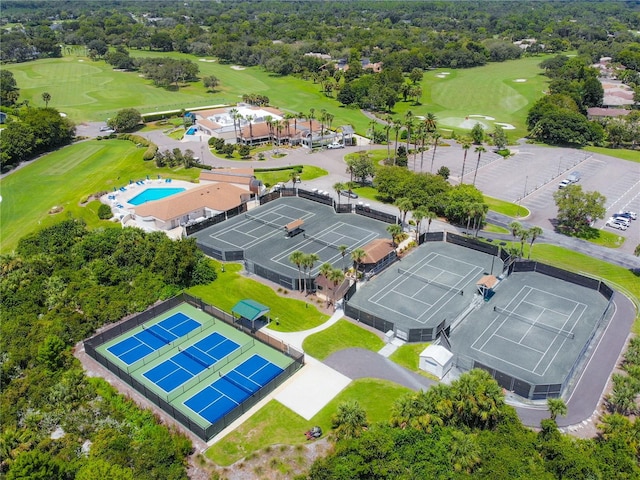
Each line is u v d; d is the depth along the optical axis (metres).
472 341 88.44
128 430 69.81
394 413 66.44
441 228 132.62
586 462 58.50
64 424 70.56
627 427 64.62
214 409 74.25
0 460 63.91
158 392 77.69
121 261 110.75
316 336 90.56
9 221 141.38
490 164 182.62
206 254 118.50
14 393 76.06
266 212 141.62
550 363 82.94
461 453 60.31
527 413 73.06
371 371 81.81
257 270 109.69
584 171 176.38
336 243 122.88
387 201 150.12
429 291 103.38
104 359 81.62
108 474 58.22
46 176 174.62
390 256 113.44
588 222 132.12
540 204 148.50
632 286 106.44
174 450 64.88
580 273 111.50
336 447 64.31
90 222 138.50
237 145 199.12
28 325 91.31
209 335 91.62
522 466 59.28
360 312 93.25
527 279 107.81
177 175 171.25
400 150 182.38
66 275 104.94
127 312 97.12
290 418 72.31
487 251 118.06
